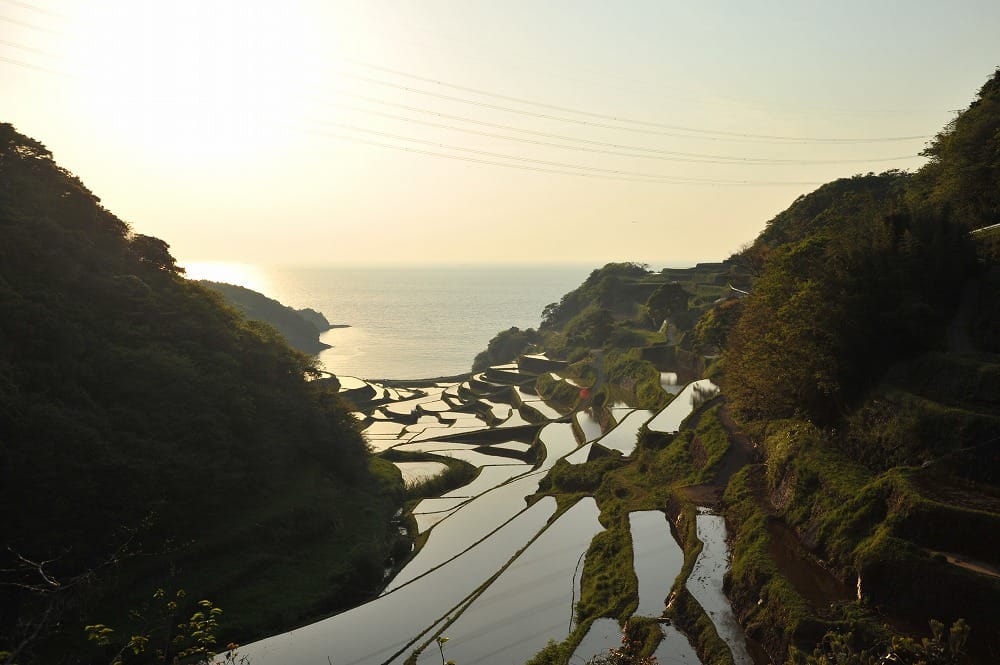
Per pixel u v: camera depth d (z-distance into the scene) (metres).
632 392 93.44
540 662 26.78
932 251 35.22
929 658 17.19
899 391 30.39
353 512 53.97
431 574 41.12
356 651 32.50
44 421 35.78
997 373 27.19
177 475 39.97
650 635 26.62
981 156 43.97
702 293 131.62
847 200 86.31
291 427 55.72
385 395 124.19
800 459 34.16
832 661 19.78
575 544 41.56
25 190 51.75
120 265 54.75
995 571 21.20
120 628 33.16
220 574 39.22
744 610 26.53
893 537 23.72
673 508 40.19
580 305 190.75
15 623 30.27
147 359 45.84
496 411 107.50
